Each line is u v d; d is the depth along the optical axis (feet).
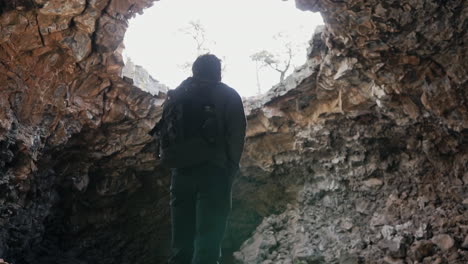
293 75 29.81
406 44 22.57
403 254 27.50
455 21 20.43
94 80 25.46
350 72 26.30
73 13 20.22
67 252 31.19
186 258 8.12
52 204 29.86
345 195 32.40
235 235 35.60
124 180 32.53
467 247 25.00
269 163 33.76
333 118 30.12
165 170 33.01
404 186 29.86
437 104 24.38
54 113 24.82
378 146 30.25
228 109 8.52
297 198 34.58
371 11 21.54
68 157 29.27
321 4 22.90
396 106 26.84
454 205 26.99
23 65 21.02
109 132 29.17
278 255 33.01
